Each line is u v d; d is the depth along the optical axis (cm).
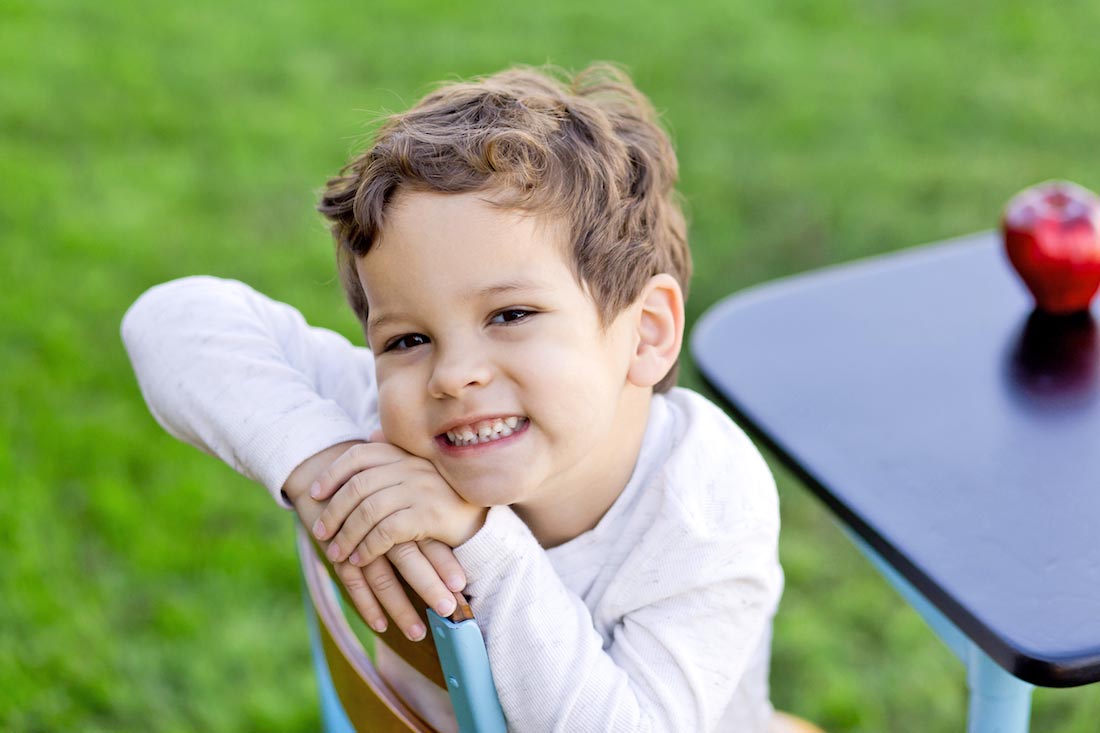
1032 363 151
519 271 99
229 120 430
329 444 112
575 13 507
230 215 378
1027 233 157
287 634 241
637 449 114
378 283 101
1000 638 107
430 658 105
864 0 515
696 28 492
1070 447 135
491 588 102
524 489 101
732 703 126
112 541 258
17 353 313
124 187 390
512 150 102
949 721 224
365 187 100
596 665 101
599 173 108
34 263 350
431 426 101
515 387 100
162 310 127
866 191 384
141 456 280
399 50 479
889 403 146
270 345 124
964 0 510
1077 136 409
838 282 174
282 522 266
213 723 222
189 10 519
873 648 240
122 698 225
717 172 395
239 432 114
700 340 162
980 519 124
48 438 283
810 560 260
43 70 463
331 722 132
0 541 254
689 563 107
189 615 242
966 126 418
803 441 140
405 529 101
